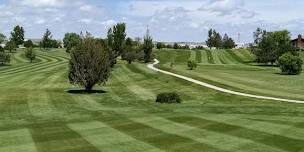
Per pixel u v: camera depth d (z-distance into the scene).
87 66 62.72
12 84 74.56
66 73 92.12
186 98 57.69
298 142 23.75
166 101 51.16
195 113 36.41
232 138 24.77
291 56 104.69
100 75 63.47
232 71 111.44
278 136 25.28
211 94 60.88
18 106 47.34
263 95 59.31
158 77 81.50
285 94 60.97
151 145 23.09
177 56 182.00
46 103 50.03
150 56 139.62
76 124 30.14
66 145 23.25
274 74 102.94
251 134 25.86
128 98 56.81
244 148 22.39
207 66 135.75
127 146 22.86
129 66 106.75
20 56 169.12
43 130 27.84
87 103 51.00
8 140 24.61
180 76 81.06
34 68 108.50
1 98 54.28
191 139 24.53
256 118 32.38
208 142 23.75
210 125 28.95
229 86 68.12
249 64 154.88
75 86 70.81
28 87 69.50
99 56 62.97
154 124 29.53
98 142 23.86
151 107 44.44
